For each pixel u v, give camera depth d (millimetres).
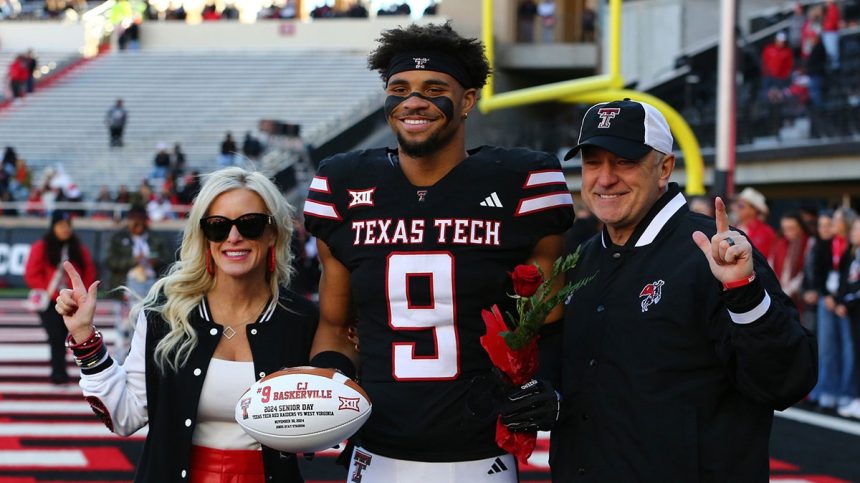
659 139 3191
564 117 22562
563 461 3250
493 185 3402
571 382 3254
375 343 3430
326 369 3316
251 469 3414
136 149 24641
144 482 3379
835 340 8711
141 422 3488
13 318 15062
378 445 3410
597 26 24578
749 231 9539
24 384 9633
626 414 3104
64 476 6320
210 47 29969
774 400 2947
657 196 3256
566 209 3461
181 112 26047
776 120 15617
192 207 3506
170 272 3637
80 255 9352
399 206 3410
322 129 23938
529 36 24766
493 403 3213
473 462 3369
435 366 3350
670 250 3164
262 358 3451
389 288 3379
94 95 27203
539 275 3189
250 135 22484
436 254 3363
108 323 14266
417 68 3365
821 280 8789
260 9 31172
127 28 29906
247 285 3510
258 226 3445
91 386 3359
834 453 6988
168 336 3400
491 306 3389
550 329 3408
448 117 3361
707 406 3059
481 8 25531
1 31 30484
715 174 11828
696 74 20766
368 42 29016
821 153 14000
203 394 3416
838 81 14859
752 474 3047
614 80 13445
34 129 25719
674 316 3072
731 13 11711
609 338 3172
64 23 30406
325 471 6516
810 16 15859
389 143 23906
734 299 2846
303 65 27875
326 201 3500
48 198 20688
